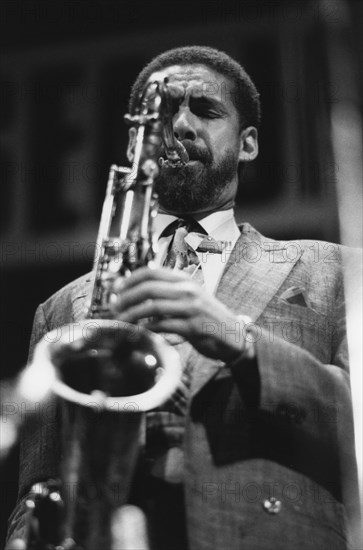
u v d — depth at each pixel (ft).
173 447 8.92
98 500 8.36
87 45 21.48
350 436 9.05
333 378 9.07
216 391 8.96
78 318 10.19
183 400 9.06
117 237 9.71
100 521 8.42
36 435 10.23
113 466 8.32
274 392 8.69
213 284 10.15
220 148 10.73
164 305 8.38
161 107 10.15
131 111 11.77
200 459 8.62
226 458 8.66
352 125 13.87
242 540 8.38
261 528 8.44
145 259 9.43
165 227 10.75
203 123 10.77
